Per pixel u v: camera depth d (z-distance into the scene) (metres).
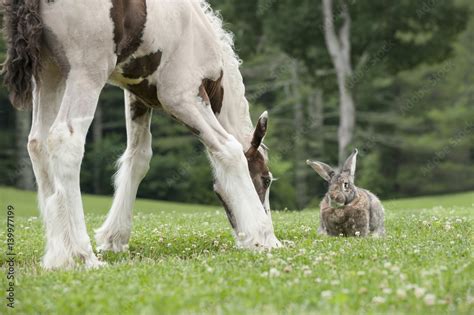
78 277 7.45
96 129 43.81
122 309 6.09
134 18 8.95
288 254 8.91
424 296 6.05
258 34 40.81
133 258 9.88
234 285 6.72
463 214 16.91
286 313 5.70
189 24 9.69
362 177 41.53
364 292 6.20
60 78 8.92
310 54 40.47
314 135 45.94
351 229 12.01
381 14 39.06
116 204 10.66
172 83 9.62
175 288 6.47
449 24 39.19
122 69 9.28
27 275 8.03
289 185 43.44
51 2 8.48
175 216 17.81
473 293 6.39
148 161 10.71
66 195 8.44
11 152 40.16
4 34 8.59
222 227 14.00
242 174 10.02
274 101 48.88
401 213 17.91
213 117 9.94
